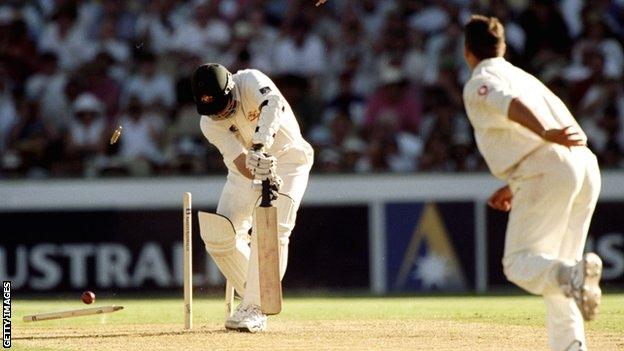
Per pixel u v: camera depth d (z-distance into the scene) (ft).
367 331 82.53
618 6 180.24
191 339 76.18
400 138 166.71
